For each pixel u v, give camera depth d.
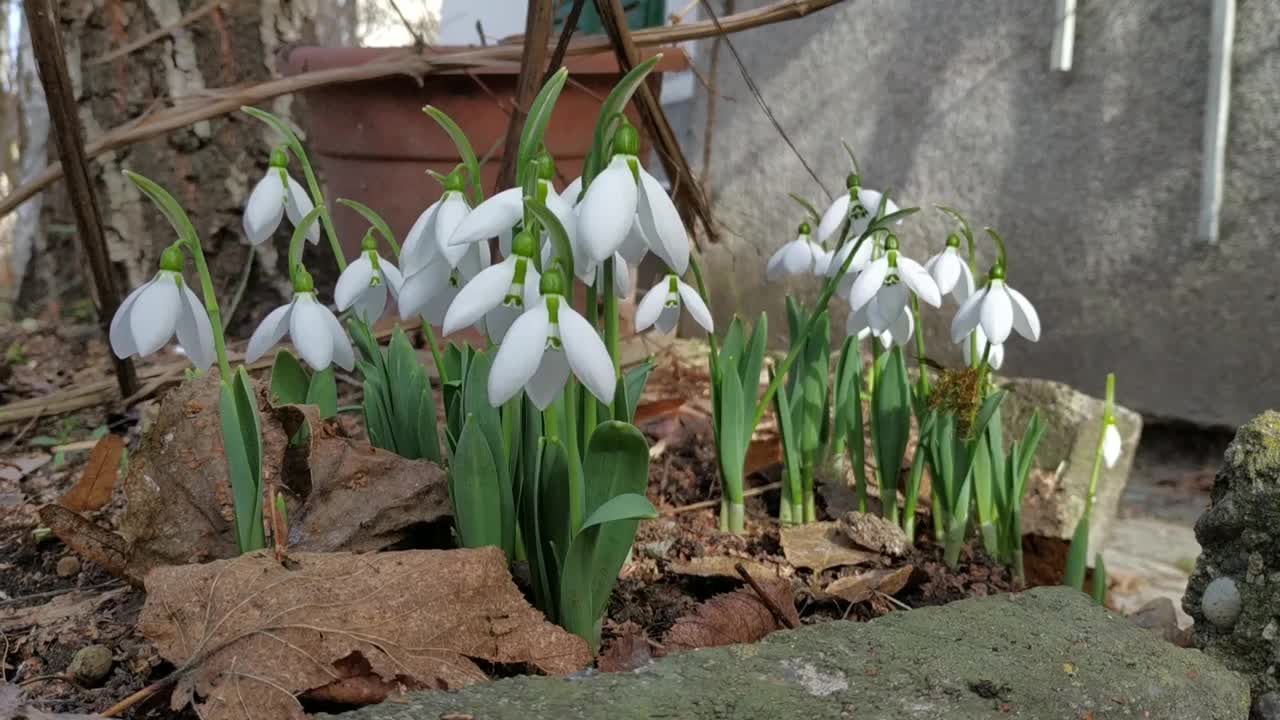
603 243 0.22
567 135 0.54
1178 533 0.62
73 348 0.74
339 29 0.80
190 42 0.72
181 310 0.27
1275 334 0.65
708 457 0.49
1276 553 0.30
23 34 1.04
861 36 0.81
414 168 0.56
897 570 0.36
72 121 0.44
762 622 0.31
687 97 0.93
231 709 0.23
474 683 0.25
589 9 0.89
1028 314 0.35
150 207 0.74
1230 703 0.28
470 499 0.28
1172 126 0.67
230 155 0.74
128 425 0.54
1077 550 0.38
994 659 0.28
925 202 0.79
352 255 0.60
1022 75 0.73
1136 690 0.27
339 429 0.33
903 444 0.40
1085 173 0.71
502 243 0.28
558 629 0.27
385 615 0.25
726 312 0.91
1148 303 0.70
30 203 0.93
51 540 0.38
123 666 0.28
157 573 0.26
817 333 0.41
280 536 0.27
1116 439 0.38
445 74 0.53
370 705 0.24
